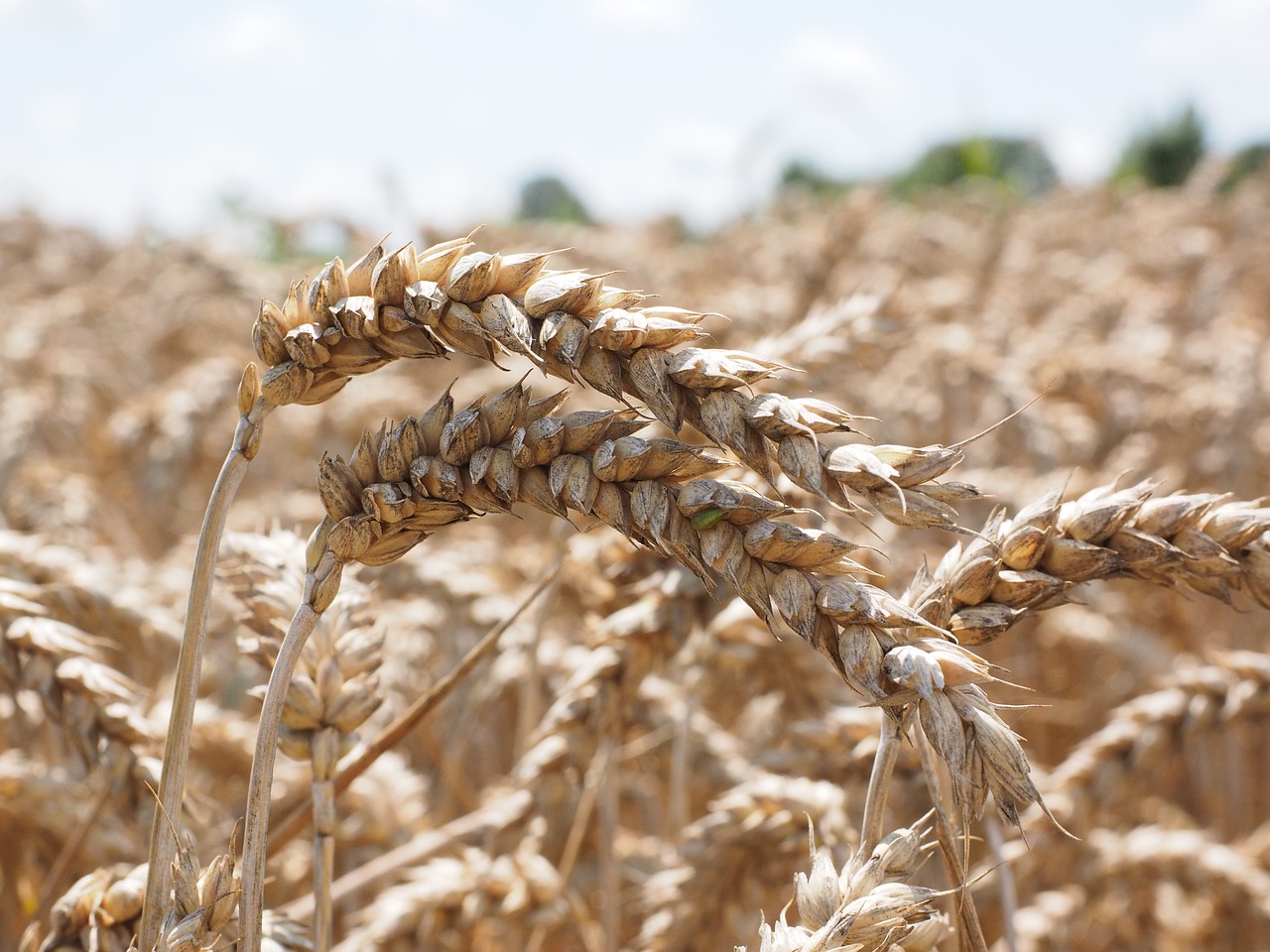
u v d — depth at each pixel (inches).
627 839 156.0
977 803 48.1
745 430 49.7
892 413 250.7
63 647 90.4
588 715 107.7
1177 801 206.7
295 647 55.6
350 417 267.9
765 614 50.5
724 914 104.7
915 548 151.6
